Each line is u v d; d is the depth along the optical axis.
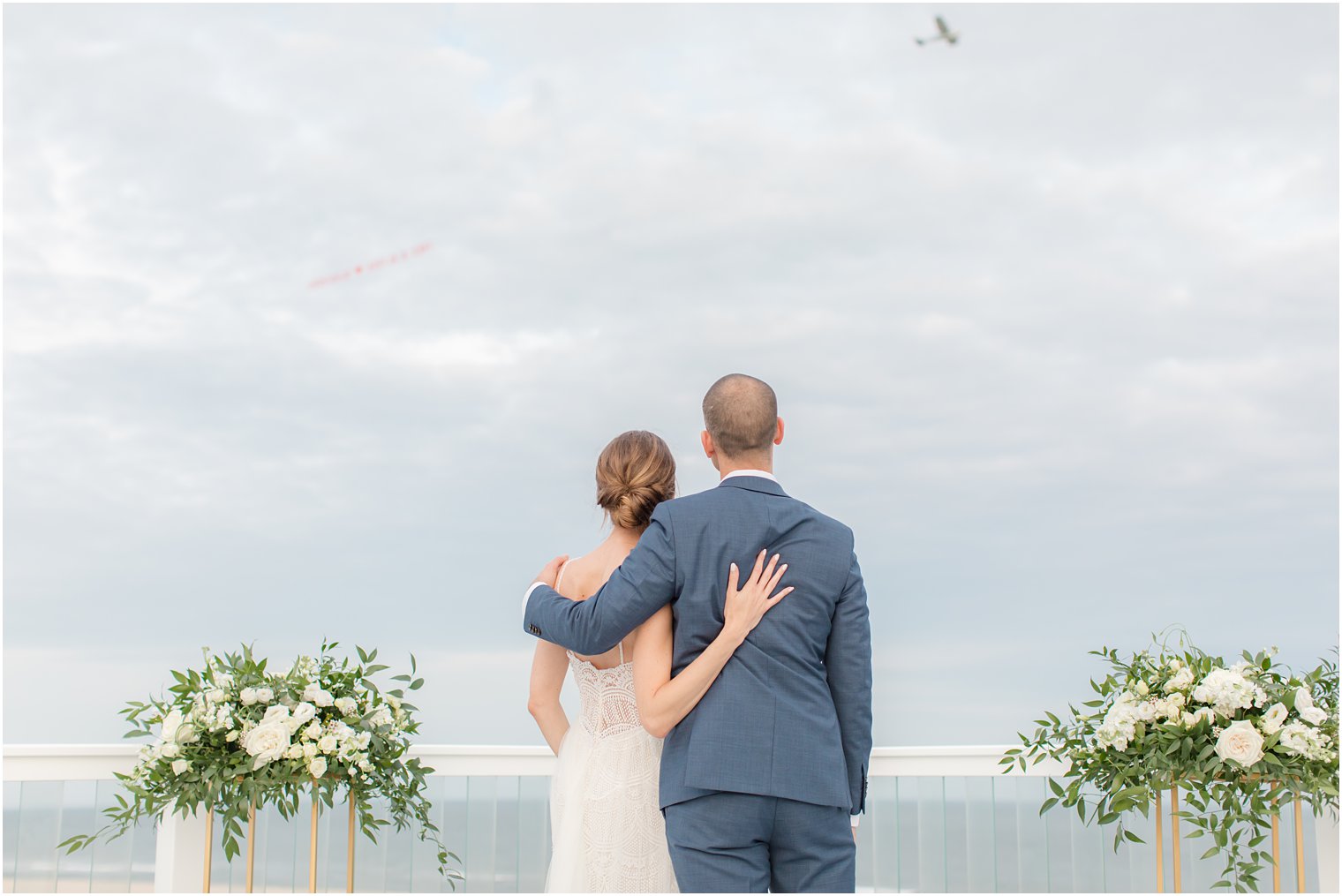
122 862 2.77
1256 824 2.76
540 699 2.52
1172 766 2.77
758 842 2.04
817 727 2.08
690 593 2.11
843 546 2.21
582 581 2.37
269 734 2.62
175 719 2.61
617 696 2.34
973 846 3.00
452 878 2.91
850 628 2.17
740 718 2.04
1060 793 2.95
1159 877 2.86
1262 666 2.92
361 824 2.84
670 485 2.41
